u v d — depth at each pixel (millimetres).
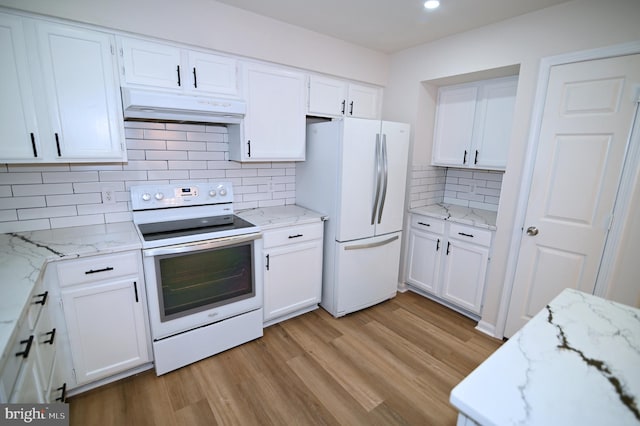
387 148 2670
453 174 3355
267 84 2418
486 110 2707
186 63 2059
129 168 2201
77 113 1779
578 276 2070
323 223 2682
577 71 1943
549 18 2025
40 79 1659
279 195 2990
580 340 917
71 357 1688
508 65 2256
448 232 2793
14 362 988
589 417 638
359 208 2613
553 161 2100
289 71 2516
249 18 2225
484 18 2234
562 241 2111
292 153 2646
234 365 2092
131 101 1751
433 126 3121
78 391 1802
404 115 3035
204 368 2059
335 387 1914
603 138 1889
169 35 1945
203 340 2107
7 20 1546
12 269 1391
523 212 2266
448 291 2857
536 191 2189
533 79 2135
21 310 1055
